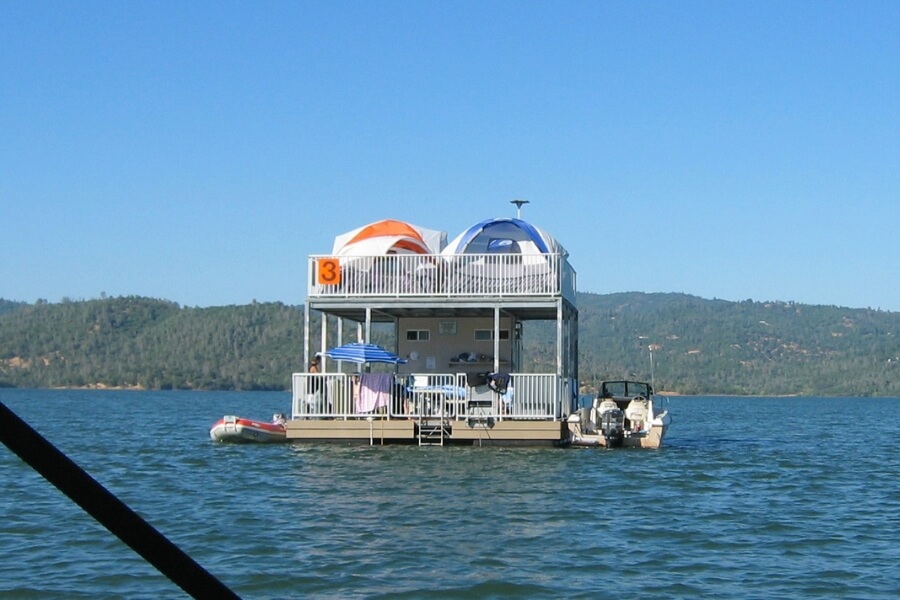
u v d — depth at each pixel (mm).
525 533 19062
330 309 36594
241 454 34188
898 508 23438
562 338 34938
